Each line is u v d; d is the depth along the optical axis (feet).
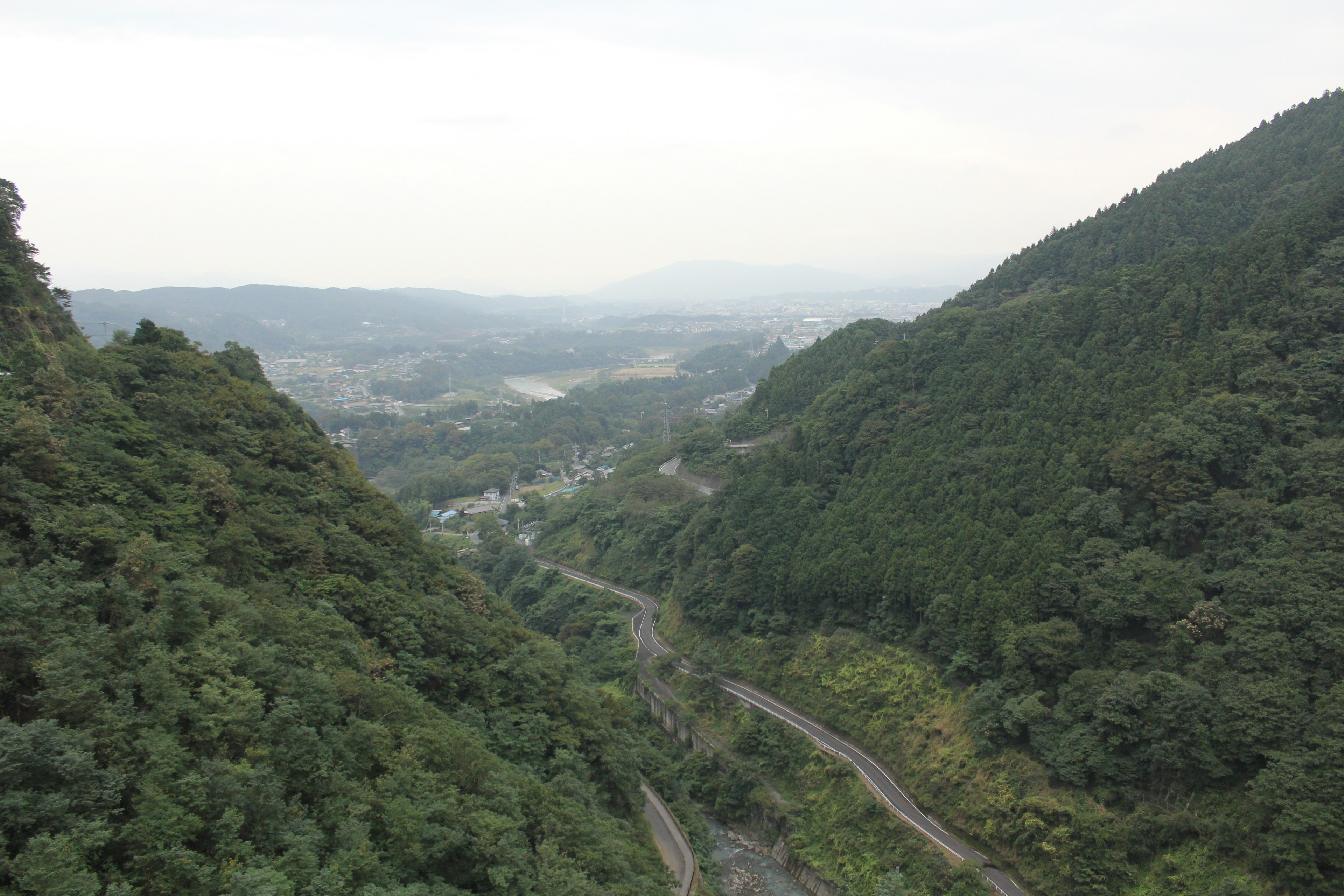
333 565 188.75
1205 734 187.62
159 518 151.33
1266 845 169.99
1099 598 221.25
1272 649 189.06
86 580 127.65
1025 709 217.56
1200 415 241.35
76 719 104.17
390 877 121.70
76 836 91.56
